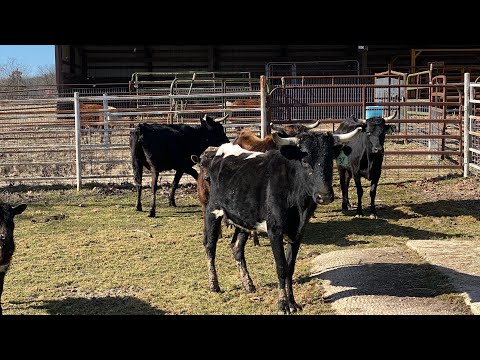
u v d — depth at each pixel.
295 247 7.34
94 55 33.34
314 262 9.02
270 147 10.01
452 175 15.20
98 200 14.12
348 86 15.10
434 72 28.42
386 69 33.00
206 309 7.29
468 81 14.84
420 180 15.01
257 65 33.56
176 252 9.82
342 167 12.42
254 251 9.82
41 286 8.23
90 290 8.07
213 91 28.44
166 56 33.50
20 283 8.37
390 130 11.84
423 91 26.39
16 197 14.34
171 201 13.55
